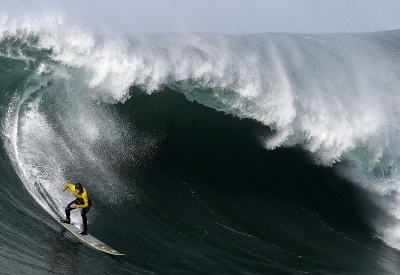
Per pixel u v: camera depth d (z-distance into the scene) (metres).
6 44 65.00
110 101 63.03
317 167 67.62
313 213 61.41
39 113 57.69
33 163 51.78
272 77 73.19
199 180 59.31
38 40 65.75
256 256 47.84
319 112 70.88
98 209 49.00
